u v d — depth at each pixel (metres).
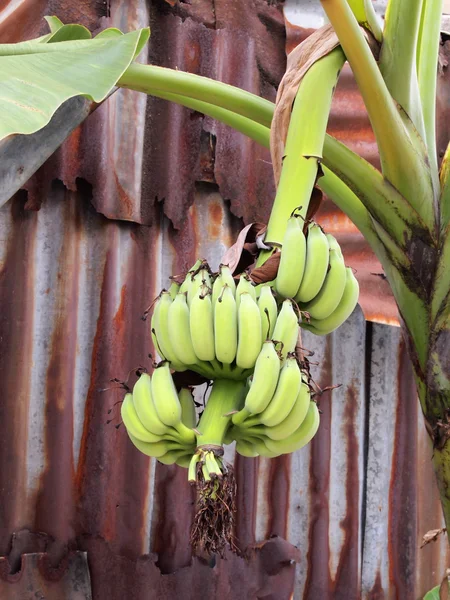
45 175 2.35
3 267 2.34
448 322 2.03
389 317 2.58
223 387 1.68
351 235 2.63
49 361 2.36
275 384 1.59
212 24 2.57
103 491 2.38
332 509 2.60
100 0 2.46
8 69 1.67
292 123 1.83
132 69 1.96
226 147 2.54
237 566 2.45
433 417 2.06
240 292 1.65
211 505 1.57
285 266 1.69
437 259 2.04
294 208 1.77
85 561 2.32
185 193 2.51
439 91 2.77
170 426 1.63
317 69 1.85
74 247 2.41
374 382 2.68
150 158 2.48
